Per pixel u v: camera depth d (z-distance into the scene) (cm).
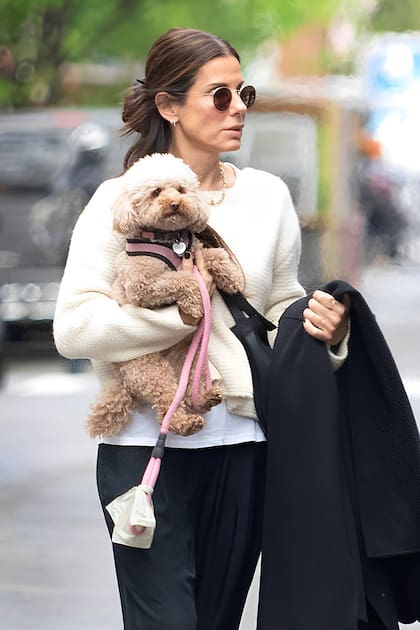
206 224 762
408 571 777
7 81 4431
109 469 773
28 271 2628
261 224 796
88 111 3109
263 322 784
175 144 808
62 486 1742
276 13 4738
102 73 5319
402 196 4566
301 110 3055
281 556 750
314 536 745
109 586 1315
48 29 4456
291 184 2981
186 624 749
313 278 2323
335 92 3378
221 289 770
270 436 760
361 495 766
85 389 2486
